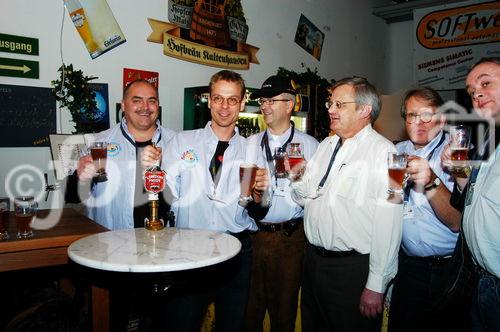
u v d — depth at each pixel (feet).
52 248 6.38
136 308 9.89
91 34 10.97
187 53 13.14
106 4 11.23
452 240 6.74
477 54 18.49
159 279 6.20
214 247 5.37
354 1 20.34
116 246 5.38
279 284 8.36
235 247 5.39
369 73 21.67
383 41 22.59
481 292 5.31
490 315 5.19
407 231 6.95
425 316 6.98
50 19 10.26
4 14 9.59
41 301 7.02
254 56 15.40
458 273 5.78
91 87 10.93
